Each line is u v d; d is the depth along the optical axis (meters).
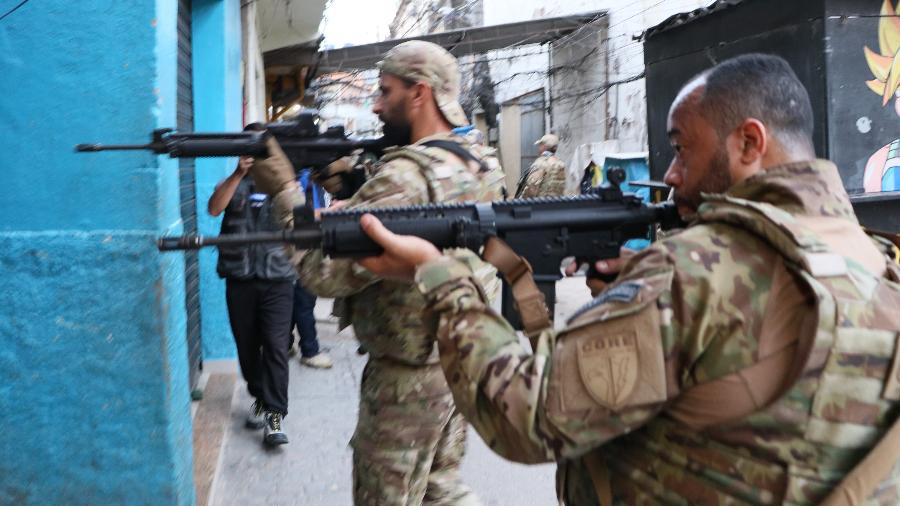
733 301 1.18
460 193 2.40
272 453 4.35
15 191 2.61
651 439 1.31
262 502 3.76
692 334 1.19
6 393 2.67
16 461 2.69
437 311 1.42
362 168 2.70
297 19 12.38
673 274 1.20
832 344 1.13
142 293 2.65
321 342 7.12
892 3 5.05
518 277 1.48
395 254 1.48
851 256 1.23
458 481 2.95
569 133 16.28
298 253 2.38
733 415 1.19
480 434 1.35
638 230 1.59
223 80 5.82
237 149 2.41
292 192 2.41
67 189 2.61
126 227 2.63
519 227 1.54
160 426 2.72
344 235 1.53
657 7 12.63
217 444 4.24
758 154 1.31
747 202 1.22
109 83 2.58
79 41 2.58
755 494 1.19
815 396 1.15
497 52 20.28
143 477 2.74
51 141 2.60
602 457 1.41
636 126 13.24
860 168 5.13
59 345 2.66
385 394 2.56
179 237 1.62
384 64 2.62
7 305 2.64
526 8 18.48
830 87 5.02
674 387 1.20
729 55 5.92
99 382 2.68
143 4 2.58
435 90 2.57
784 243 1.18
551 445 1.24
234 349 5.61
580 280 10.30
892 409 1.16
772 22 5.45
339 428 4.78
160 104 2.63
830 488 1.16
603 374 1.20
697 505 1.24
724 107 1.32
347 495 3.86
